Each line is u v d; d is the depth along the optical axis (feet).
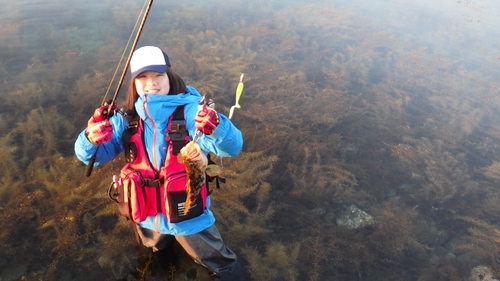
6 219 8.68
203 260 7.30
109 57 17.33
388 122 14.55
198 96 5.85
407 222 9.95
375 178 11.77
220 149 5.38
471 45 23.12
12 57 16.51
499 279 8.64
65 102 13.85
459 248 9.41
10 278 7.73
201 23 22.38
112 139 5.95
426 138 13.52
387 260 9.01
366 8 28.25
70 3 23.49
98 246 8.56
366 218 10.12
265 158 11.50
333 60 18.79
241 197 10.36
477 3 31.96
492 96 17.22
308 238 9.33
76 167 10.61
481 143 13.76
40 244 8.45
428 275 8.71
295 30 22.80
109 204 9.42
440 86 17.63
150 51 5.25
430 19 26.89
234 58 18.52
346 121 14.56
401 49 21.17
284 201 10.58
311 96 15.90
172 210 5.78
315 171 11.52
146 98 5.16
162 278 7.93
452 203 11.00
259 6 26.30
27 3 22.62
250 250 8.70
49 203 9.37
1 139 11.19
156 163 5.69
